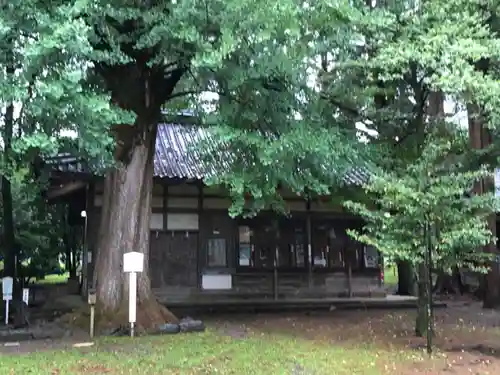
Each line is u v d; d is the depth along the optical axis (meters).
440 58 8.97
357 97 11.84
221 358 8.30
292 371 7.48
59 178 14.93
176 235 17.45
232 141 9.83
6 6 7.37
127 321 11.01
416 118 11.15
